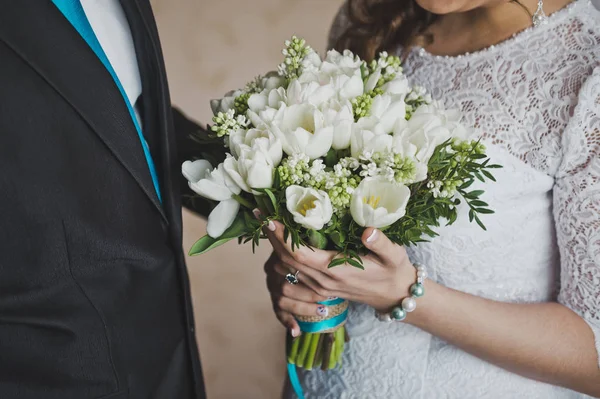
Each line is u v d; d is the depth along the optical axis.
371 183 1.05
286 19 4.03
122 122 1.13
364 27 1.63
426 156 1.07
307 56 1.25
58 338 1.12
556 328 1.31
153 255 1.21
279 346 3.60
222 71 4.07
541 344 1.30
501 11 1.37
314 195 1.03
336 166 1.05
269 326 3.66
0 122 1.02
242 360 3.55
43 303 1.10
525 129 1.31
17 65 1.03
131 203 1.17
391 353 1.47
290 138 1.05
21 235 1.06
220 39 4.05
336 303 1.37
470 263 1.38
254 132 1.10
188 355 1.36
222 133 1.12
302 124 1.11
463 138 1.17
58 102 1.06
